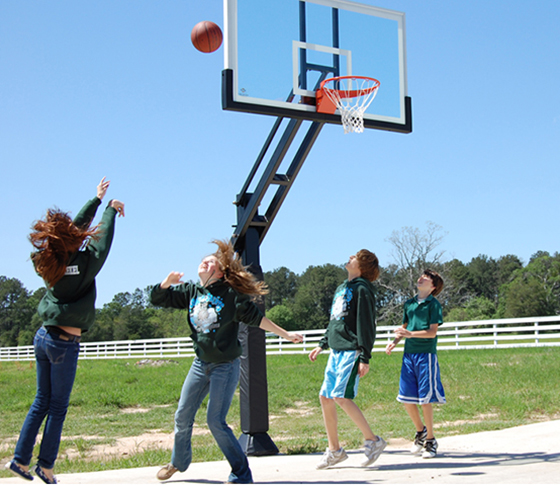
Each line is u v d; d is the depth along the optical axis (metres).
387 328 21.97
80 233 3.50
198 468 5.11
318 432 8.66
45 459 3.45
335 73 6.56
